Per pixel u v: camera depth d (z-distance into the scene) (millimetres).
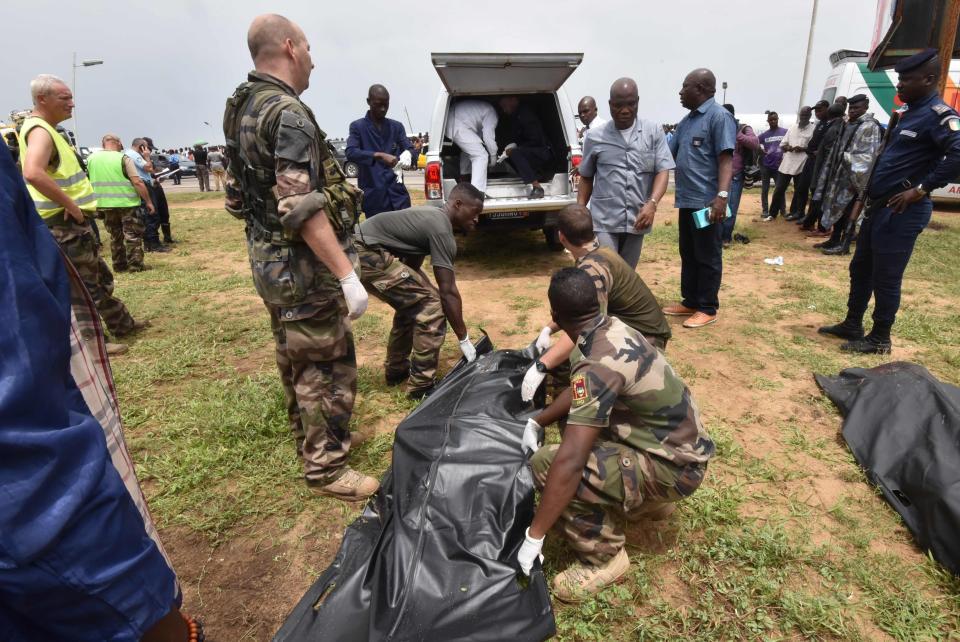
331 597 1847
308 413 2402
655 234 8484
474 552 1937
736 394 3502
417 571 1856
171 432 3129
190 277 6852
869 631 1875
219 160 19469
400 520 2066
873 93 9930
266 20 2084
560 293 1930
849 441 2836
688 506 2457
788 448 2912
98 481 831
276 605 2021
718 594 2029
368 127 5777
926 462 2396
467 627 1713
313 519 2445
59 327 875
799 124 8812
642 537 2309
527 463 2326
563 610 1959
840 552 2201
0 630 802
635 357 1908
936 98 3512
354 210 2322
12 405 738
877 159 3803
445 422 2590
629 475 1942
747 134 7160
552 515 1844
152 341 4578
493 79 6266
